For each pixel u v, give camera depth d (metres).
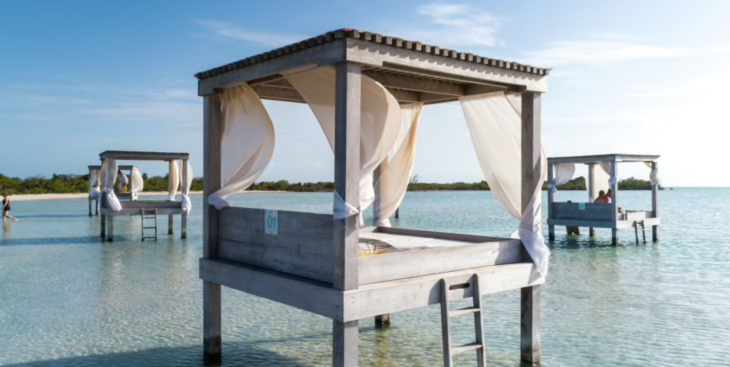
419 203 54.03
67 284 11.59
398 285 5.12
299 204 51.31
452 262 5.84
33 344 7.52
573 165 19.16
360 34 4.70
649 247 17.69
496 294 10.86
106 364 6.71
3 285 11.48
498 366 6.60
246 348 7.38
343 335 4.77
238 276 6.12
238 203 54.78
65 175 66.69
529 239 6.45
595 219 18.25
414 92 7.91
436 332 8.20
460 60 5.62
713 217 32.53
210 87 6.57
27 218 29.81
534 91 6.41
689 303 9.90
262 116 6.24
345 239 4.78
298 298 5.25
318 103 5.61
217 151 6.73
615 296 10.49
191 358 6.94
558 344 7.52
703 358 6.93
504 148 6.91
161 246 17.78
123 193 27.30
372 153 5.54
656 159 18.77
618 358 6.93
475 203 53.78
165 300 10.14
